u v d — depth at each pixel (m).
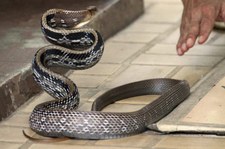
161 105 3.96
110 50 5.43
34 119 3.87
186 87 4.26
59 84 4.14
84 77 4.86
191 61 5.04
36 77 4.22
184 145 3.69
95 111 3.80
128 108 4.26
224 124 3.80
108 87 4.64
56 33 4.27
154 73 4.85
